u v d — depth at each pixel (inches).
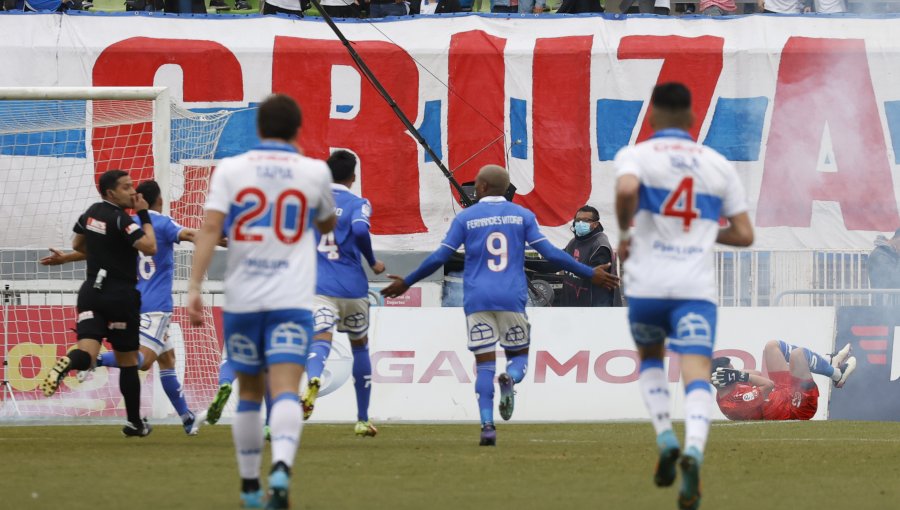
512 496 749.9
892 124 2174.0
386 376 1614.2
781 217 2167.8
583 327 1636.3
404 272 2078.0
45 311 1627.7
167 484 807.1
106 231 1155.9
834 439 1248.2
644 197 683.4
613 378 1631.4
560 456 1037.8
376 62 2176.4
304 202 656.4
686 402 663.8
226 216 671.1
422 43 2185.0
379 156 2158.0
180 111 1758.1
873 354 1660.9
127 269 1169.4
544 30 2204.7
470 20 2213.3
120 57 2146.9
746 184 2174.0
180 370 1624.0
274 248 650.8
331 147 2153.1
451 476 870.4
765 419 1622.8
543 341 1630.2
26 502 706.8
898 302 1784.0
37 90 1504.7
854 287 1936.5
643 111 2178.9
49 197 1963.6
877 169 2169.0
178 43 2162.9
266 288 646.5
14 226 1961.1
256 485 679.7
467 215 1157.7
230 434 1317.7
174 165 1913.1
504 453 1067.9
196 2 2293.3
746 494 766.5
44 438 1247.5
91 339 1154.7
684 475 619.2
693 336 671.1
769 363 1641.2
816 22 2204.7
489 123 2172.7
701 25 2204.7
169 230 1267.2
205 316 1657.2
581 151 2170.3
